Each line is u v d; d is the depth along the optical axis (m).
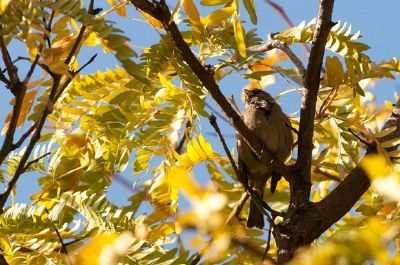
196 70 6.67
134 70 4.45
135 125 6.95
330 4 6.86
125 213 6.64
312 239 6.95
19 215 6.77
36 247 6.53
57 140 7.33
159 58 6.77
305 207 7.11
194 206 3.51
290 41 7.62
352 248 2.88
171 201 6.76
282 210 8.31
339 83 7.05
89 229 6.57
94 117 7.20
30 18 4.71
